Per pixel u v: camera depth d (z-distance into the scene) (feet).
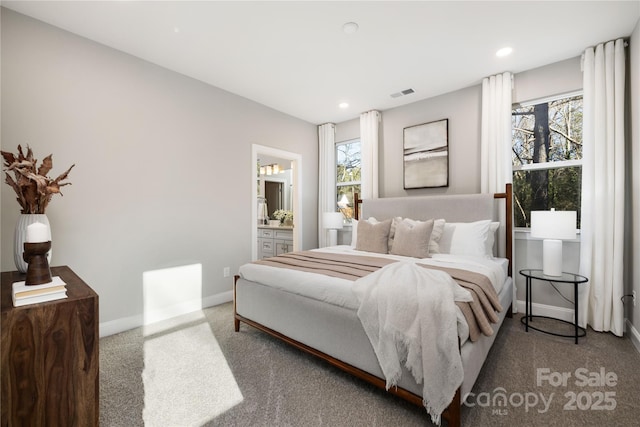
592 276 8.54
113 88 8.49
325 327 6.10
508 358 6.81
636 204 7.54
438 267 7.50
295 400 5.33
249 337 8.13
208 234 10.84
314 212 15.79
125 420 4.83
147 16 7.11
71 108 7.73
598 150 8.32
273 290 7.39
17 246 5.37
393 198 12.57
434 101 12.14
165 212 9.61
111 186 8.42
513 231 10.20
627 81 8.19
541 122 10.08
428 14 7.07
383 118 13.83
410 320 4.75
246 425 4.71
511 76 10.07
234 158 11.76
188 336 8.20
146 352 7.23
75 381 3.89
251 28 7.61
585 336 8.03
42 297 3.80
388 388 4.88
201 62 9.37
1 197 6.70
